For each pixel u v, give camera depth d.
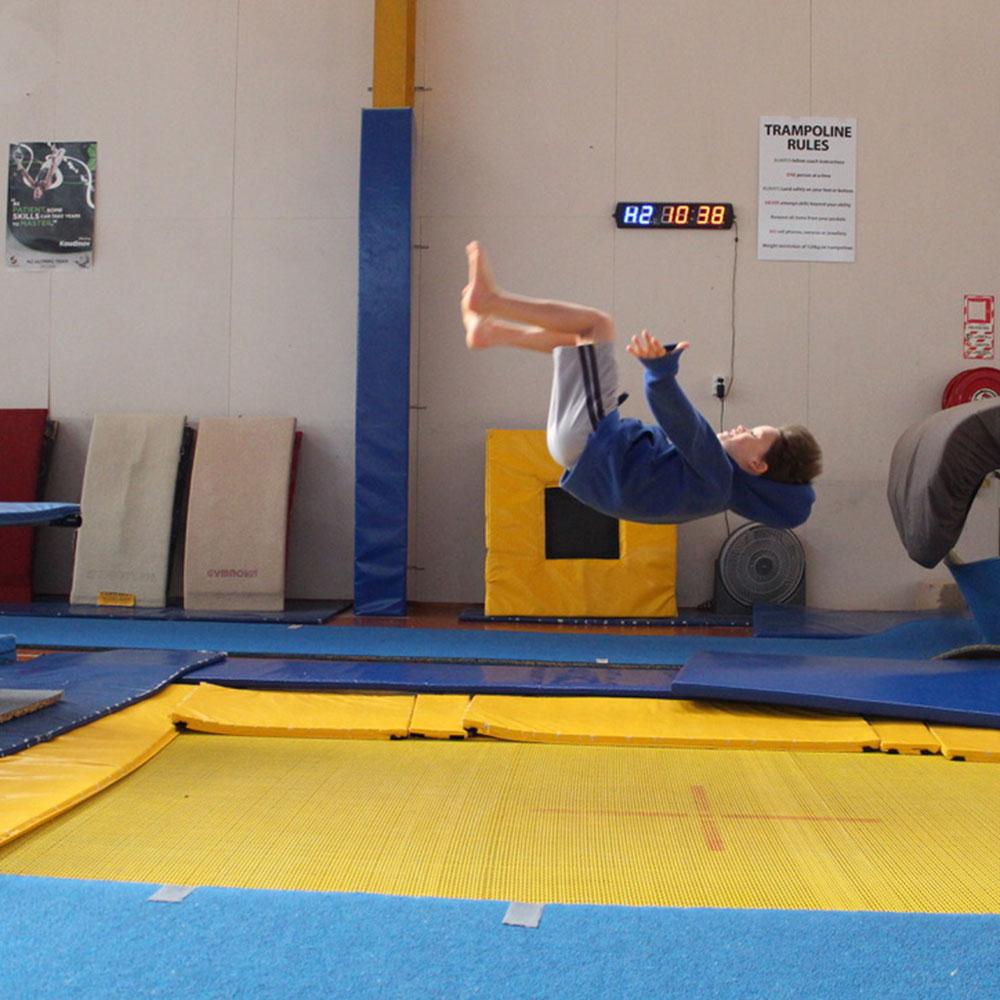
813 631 6.20
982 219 7.56
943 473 4.72
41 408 7.86
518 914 2.09
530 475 7.24
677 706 4.03
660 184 7.68
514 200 7.73
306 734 3.69
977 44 7.57
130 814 2.80
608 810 2.90
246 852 2.53
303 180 7.86
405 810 2.88
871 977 1.85
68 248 7.96
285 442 7.49
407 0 7.35
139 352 7.93
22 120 8.00
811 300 7.62
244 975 1.84
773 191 7.62
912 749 3.52
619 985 1.82
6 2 8.02
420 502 7.76
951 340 7.56
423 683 4.31
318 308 7.85
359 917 2.08
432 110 7.77
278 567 7.24
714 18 7.67
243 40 7.90
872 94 7.61
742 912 2.12
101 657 4.68
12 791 2.85
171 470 7.52
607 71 7.71
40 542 7.96
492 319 3.21
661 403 3.02
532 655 5.35
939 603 7.45
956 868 2.47
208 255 7.89
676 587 7.53
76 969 1.85
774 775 3.26
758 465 3.38
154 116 7.93
